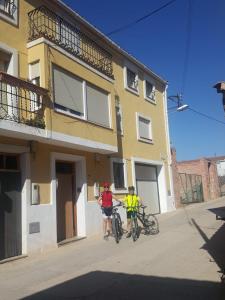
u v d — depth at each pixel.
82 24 16.22
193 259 9.82
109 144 15.40
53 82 12.53
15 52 12.05
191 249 11.17
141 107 21.30
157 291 7.21
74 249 12.23
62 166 14.51
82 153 14.93
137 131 20.42
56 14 14.04
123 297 6.95
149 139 21.86
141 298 6.84
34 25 12.82
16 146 11.52
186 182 29.88
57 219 13.79
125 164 18.69
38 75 12.30
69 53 13.49
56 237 12.63
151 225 14.63
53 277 8.70
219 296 6.73
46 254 11.66
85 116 14.11
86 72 14.49
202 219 18.58
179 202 25.70
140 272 8.75
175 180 25.39
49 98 12.07
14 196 11.49
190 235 13.86
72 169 15.00
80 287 7.76
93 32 17.03
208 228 15.47
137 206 13.95
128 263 9.75
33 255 11.53
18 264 10.38
